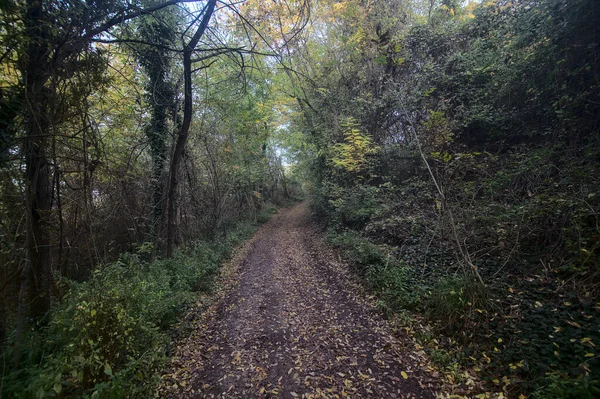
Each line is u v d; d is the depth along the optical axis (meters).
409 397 3.35
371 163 11.02
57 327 3.81
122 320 3.67
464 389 3.36
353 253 8.54
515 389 3.20
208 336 5.26
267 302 6.73
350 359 4.17
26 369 3.23
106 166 6.21
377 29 11.52
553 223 4.89
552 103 6.54
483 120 8.11
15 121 3.98
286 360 4.31
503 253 5.28
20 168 4.16
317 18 12.34
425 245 6.94
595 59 5.59
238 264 10.66
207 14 6.17
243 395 3.62
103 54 5.24
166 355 4.52
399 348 4.29
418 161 9.77
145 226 9.82
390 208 9.27
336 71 13.10
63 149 5.16
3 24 3.41
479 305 4.38
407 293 5.50
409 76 10.96
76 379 3.02
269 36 7.48
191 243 11.39
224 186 15.23
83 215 6.24
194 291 7.48
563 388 2.82
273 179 30.09
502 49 8.30
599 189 4.45
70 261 6.80
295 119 16.58
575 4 5.62
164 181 10.04
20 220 4.31
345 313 5.67
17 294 4.42
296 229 18.06
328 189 13.19
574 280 4.11
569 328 3.50
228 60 8.19
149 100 9.03
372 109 11.08
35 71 3.99
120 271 4.80
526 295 4.34
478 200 6.88
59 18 3.99
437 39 10.91
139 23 6.77
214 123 13.05
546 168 5.89
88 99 5.67
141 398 3.49
